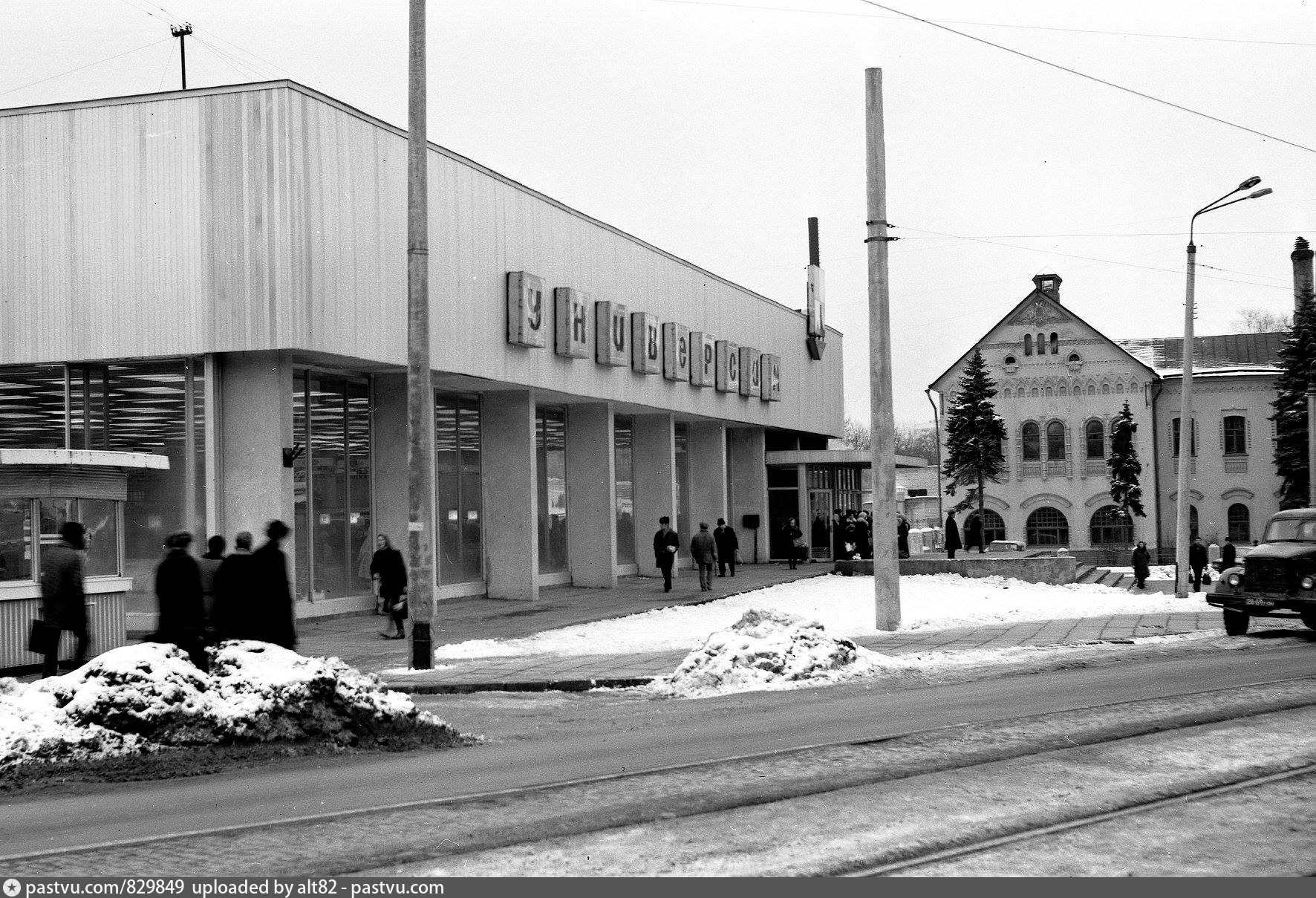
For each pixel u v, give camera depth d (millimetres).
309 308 24625
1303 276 76188
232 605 13430
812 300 59344
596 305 37438
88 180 25312
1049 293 77562
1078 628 25031
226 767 11266
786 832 7863
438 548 32969
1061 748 10828
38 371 25969
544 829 8023
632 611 30266
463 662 20531
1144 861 7164
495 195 31781
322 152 25219
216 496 24641
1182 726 11922
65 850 7762
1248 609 23000
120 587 19375
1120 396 75000
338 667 12812
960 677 17328
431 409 19391
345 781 10305
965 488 77312
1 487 18047
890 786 9289
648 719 13945
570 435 39625
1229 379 73625
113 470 19469
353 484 28906
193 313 24562
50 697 11633
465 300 30234
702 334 45156
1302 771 9711
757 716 13758
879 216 24219
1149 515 74125
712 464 49781
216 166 24625
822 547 57000
